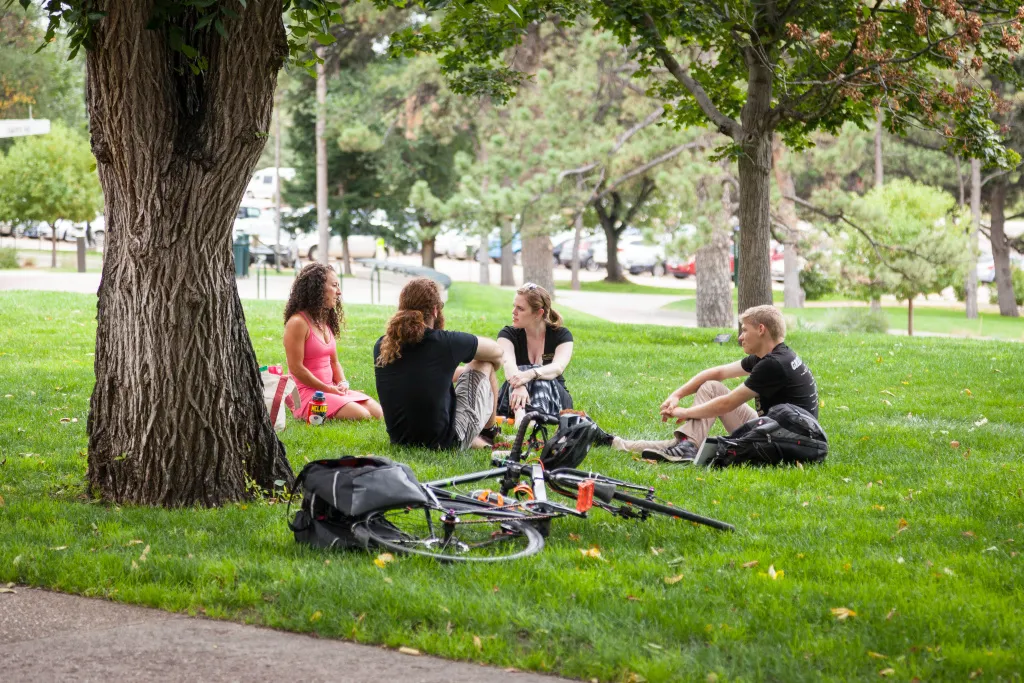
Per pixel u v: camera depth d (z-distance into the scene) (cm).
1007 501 759
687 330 2219
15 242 5372
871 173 4875
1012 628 489
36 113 4312
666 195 2562
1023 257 5569
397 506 571
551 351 948
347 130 3828
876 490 793
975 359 1683
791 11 1638
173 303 696
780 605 514
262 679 431
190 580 543
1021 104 3700
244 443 728
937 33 1650
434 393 887
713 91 2028
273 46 671
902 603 520
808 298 4841
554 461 680
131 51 648
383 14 3722
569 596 519
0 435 941
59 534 623
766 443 870
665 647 464
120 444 712
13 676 432
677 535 646
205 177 682
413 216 4391
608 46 2617
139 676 432
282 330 1869
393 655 459
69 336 1656
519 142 2766
